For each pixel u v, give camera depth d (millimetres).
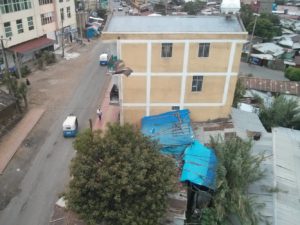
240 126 25062
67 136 28250
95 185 13742
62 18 52500
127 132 16688
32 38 45938
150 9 92750
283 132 25219
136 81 23406
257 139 23703
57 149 26781
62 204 18375
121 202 14125
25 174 23688
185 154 20047
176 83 23578
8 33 41156
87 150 15641
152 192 14398
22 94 31656
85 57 50188
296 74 50125
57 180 23156
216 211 16781
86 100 35469
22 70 41531
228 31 22203
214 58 22469
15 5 41188
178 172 18859
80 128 29984
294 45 63344
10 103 29312
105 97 36219
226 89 24016
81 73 43344
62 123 30750
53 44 49531
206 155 19797
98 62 47688
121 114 25156
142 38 21406
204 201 18469
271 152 22188
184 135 21828
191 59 22469
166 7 91062
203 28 22859
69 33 56156
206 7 95188
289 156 21969
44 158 25594
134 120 25469
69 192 14547
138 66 22688
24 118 31156
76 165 14969
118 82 23594
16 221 19656
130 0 107625
